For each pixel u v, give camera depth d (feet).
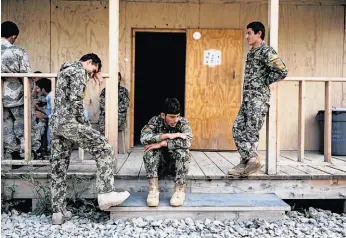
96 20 21.89
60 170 12.81
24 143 14.83
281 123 22.61
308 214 14.87
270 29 14.55
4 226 13.03
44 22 21.75
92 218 13.96
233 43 22.02
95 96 21.89
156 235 12.17
